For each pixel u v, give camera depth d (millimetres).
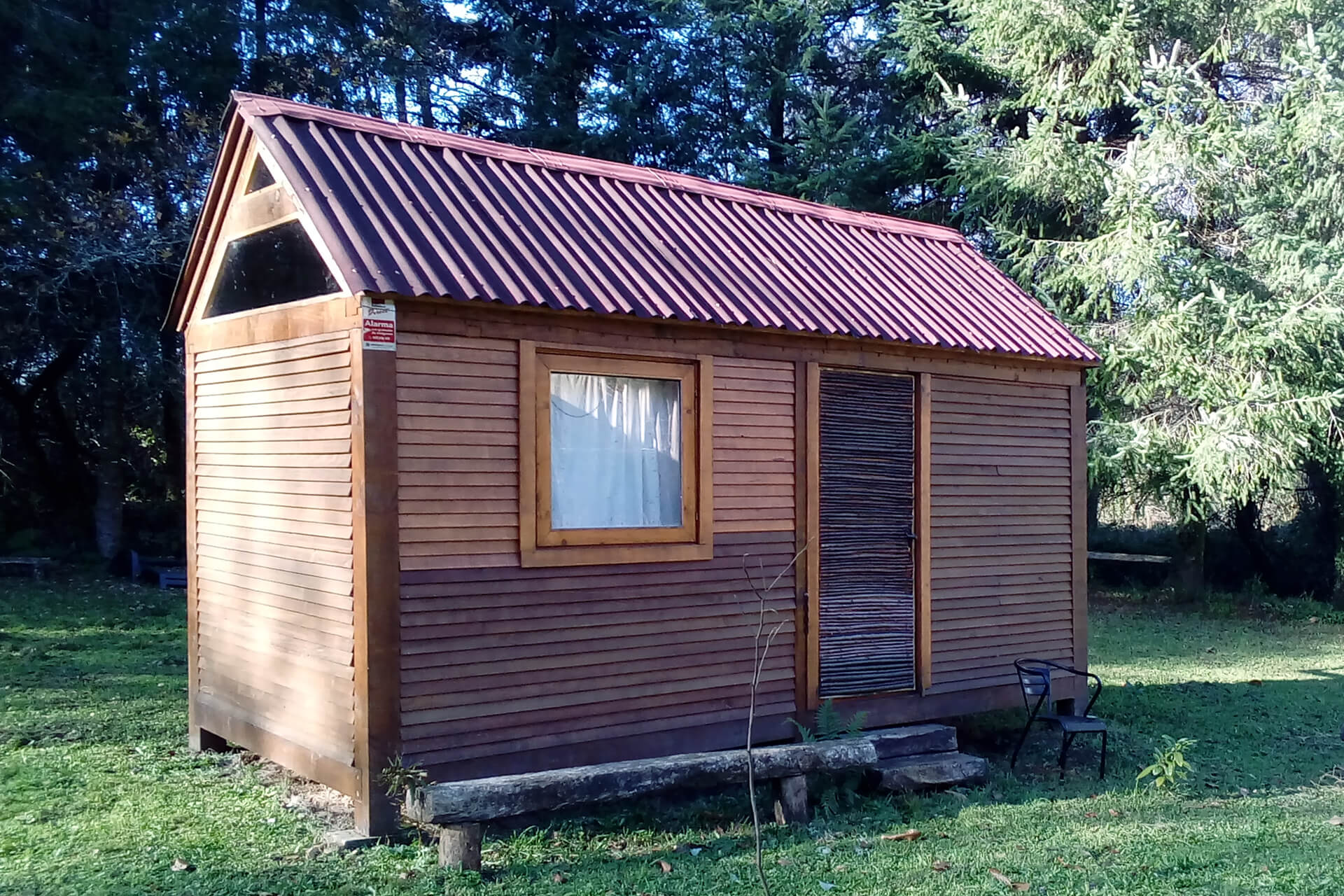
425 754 5352
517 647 5668
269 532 6180
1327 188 13781
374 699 5180
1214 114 14219
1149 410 15414
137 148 15195
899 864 5113
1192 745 7938
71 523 17797
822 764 5895
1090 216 15883
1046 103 16125
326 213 5523
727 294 6570
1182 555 16750
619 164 7621
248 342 6402
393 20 19422
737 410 6555
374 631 5188
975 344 7430
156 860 4906
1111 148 15875
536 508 5750
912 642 7367
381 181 6023
